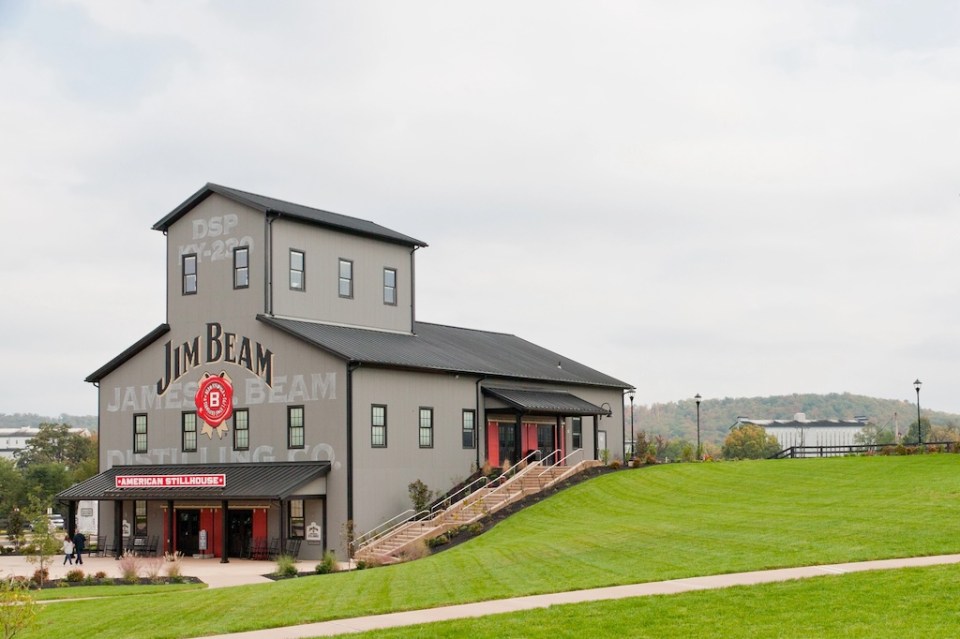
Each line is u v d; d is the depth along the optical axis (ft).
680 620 61.52
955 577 69.56
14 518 188.75
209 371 172.65
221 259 172.65
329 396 158.51
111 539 179.93
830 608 62.75
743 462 179.93
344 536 153.79
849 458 168.76
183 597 92.22
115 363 183.93
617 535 112.98
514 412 184.96
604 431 227.20
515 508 160.45
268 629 68.28
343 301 178.50
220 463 169.78
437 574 94.58
